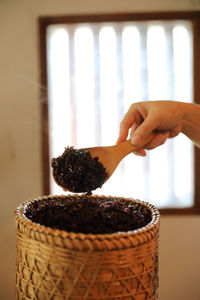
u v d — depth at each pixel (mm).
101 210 850
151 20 1979
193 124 1153
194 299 2229
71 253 651
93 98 2037
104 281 659
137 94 2041
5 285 2148
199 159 2102
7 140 2082
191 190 2156
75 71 2018
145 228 705
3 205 2121
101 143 2066
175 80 2045
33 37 2006
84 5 1978
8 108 2055
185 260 2191
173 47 2018
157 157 2107
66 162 1027
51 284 679
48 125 2061
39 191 2119
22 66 2023
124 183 2109
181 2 1977
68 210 870
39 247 688
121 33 1990
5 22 1993
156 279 778
